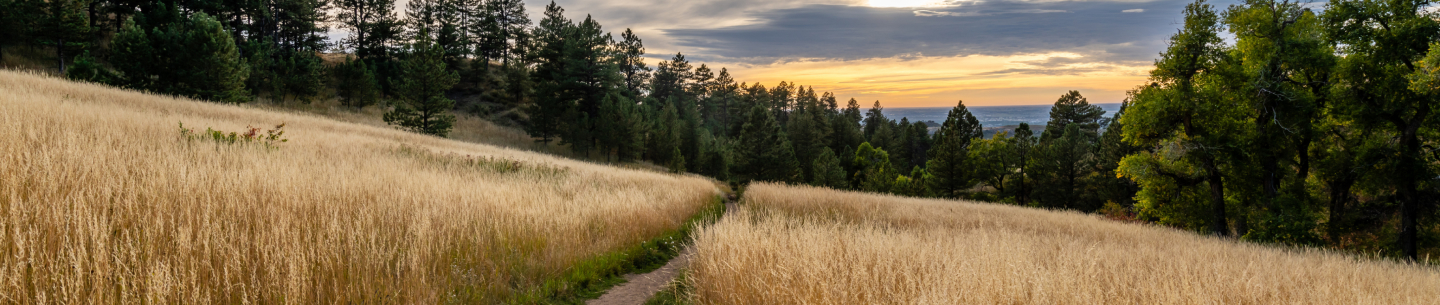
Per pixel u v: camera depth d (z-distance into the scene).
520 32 80.50
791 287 4.69
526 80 60.09
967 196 48.53
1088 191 41.81
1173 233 15.13
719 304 4.89
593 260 6.80
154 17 43.84
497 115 54.78
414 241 5.58
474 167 15.41
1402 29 16.59
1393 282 7.08
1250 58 19.02
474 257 5.69
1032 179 45.97
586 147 46.75
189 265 3.87
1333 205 19.78
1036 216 16.72
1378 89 17.03
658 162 50.66
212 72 34.81
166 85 34.91
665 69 92.69
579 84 55.12
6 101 9.80
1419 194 17.47
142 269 3.68
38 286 3.38
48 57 40.28
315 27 63.03
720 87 101.69
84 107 12.42
